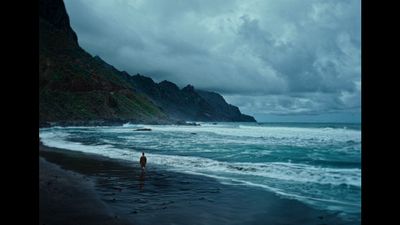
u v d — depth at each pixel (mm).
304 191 11688
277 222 8195
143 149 26438
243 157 21422
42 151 23578
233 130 67812
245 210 9172
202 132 58031
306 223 8141
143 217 8203
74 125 77750
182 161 19188
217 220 8227
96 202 9383
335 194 11195
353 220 8344
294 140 37156
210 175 14758
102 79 111562
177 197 10508
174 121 115938
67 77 100375
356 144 31438
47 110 84438
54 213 8062
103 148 26703
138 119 100312
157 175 14578
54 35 122312
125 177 13945
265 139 39031
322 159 20250
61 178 13031
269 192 11430
